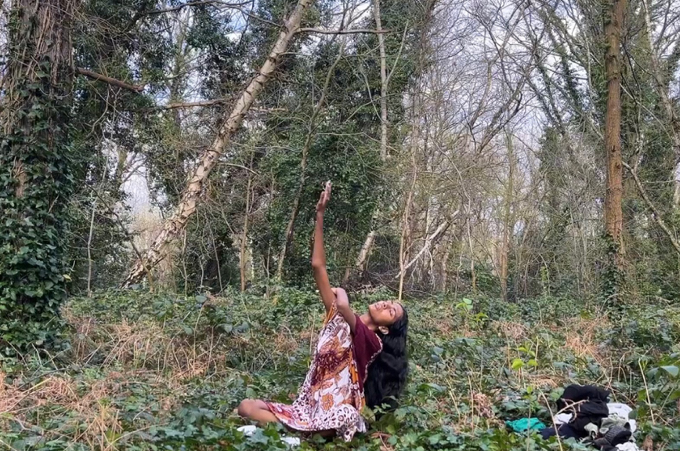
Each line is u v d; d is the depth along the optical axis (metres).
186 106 18.80
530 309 16.16
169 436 4.50
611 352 8.27
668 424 5.61
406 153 21.92
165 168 20.72
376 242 25.98
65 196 8.32
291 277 22.28
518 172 28.95
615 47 17.05
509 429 5.77
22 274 7.72
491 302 16.00
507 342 8.43
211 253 22.88
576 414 5.29
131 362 7.36
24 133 7.98
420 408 5.79
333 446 4.89
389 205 22.84
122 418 5.02
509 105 26.77
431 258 24.69
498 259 27.98
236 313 9.19
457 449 4.80
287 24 17.44
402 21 24.59
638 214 24.19
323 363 5.18
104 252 20.48
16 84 7.99
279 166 21.36
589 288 21.81
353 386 5.14
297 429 5.07
